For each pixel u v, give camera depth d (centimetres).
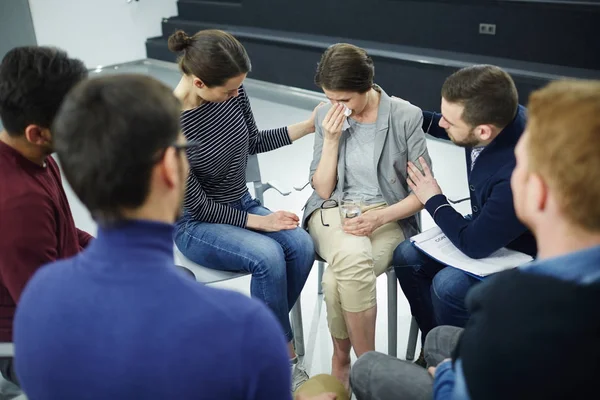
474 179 162
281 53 510
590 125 71
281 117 459
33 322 73
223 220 190
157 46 618
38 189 126
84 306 71
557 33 385
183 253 192
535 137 76
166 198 75
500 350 74
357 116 192
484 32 417
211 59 166
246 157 207
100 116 70
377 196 198
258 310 74
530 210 78
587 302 70
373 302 183
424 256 183
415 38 457
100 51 606
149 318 69
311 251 192
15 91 116
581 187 70
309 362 211
